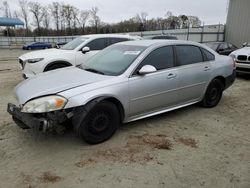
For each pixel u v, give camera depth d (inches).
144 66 164.4
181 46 197.5
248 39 921.5
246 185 118.6
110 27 2699.3
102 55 196.4
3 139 158.9
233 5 964.6
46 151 145.6
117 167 131.0
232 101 250.8
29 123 138.4
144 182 119.5
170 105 190.7
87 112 142.9
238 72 385.1
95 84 150.2
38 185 116.8
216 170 129.7
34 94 143.0
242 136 169.8
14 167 130.2
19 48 1694.1
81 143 154.6
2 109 214.7
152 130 175.5
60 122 140.5
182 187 116.4
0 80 354.9
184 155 143.4
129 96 161.2
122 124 184.5
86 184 117.8
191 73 197.2
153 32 1518.2
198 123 190.1
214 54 224.7
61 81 156.1
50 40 2041.1
